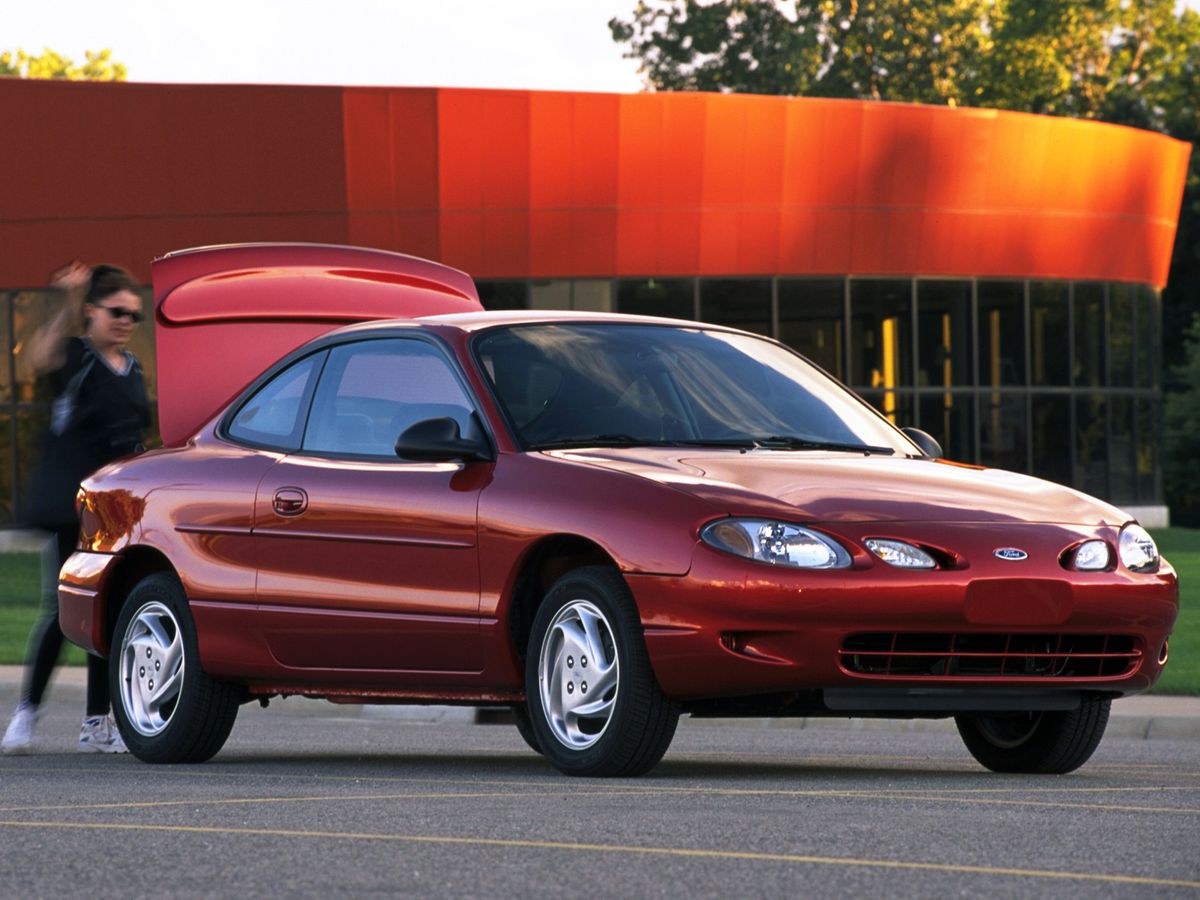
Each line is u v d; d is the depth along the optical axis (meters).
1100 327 65.38
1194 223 100.94
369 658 12.08
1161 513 68.88
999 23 126.44
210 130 52.88
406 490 11.91
